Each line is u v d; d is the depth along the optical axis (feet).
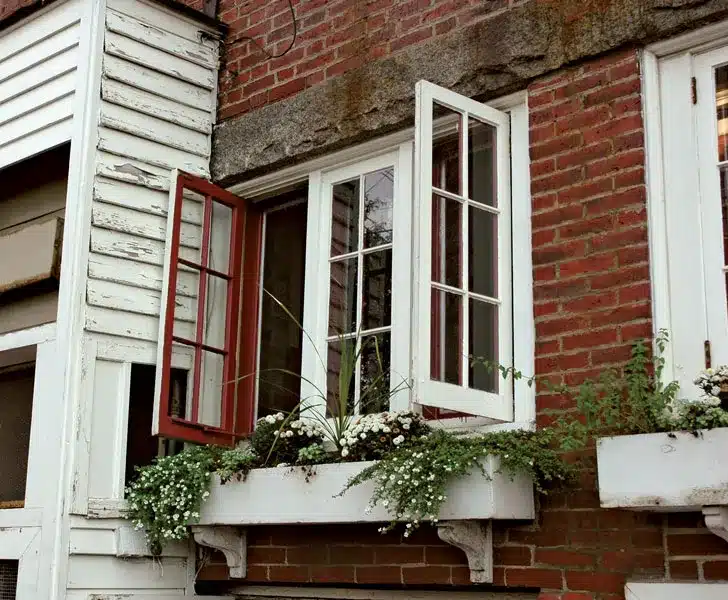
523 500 13.07
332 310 16.83
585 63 14.25
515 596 13.89
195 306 17.71
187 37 18.66
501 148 14.98
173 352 17.17
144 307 17.17
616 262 13.32
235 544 16.20
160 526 15.84
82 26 17.69
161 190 17.81
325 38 17.60
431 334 13.56
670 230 13.15
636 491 11.34
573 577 12.82
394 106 16.22
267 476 15.01
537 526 13.28
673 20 13.39
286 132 17.62
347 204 17.13
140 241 17.37
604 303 13.30
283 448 15.46
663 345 12.47
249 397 17.85
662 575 12.09
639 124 13.52
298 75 17.83
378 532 14.92
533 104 14.66
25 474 19.42
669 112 13.52
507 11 15.21
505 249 14.65
